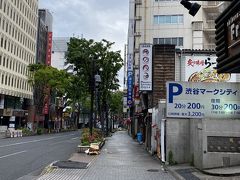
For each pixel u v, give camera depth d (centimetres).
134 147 3184
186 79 2612
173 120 1786
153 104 2658
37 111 6712
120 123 14588
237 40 721
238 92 1762
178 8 5469
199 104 1778
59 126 9238
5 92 6053
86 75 3925
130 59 5988
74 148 2778
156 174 1468
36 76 6194
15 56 6569
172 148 1770
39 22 8225
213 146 1471
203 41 5338
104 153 2412
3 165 1647
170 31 5469
